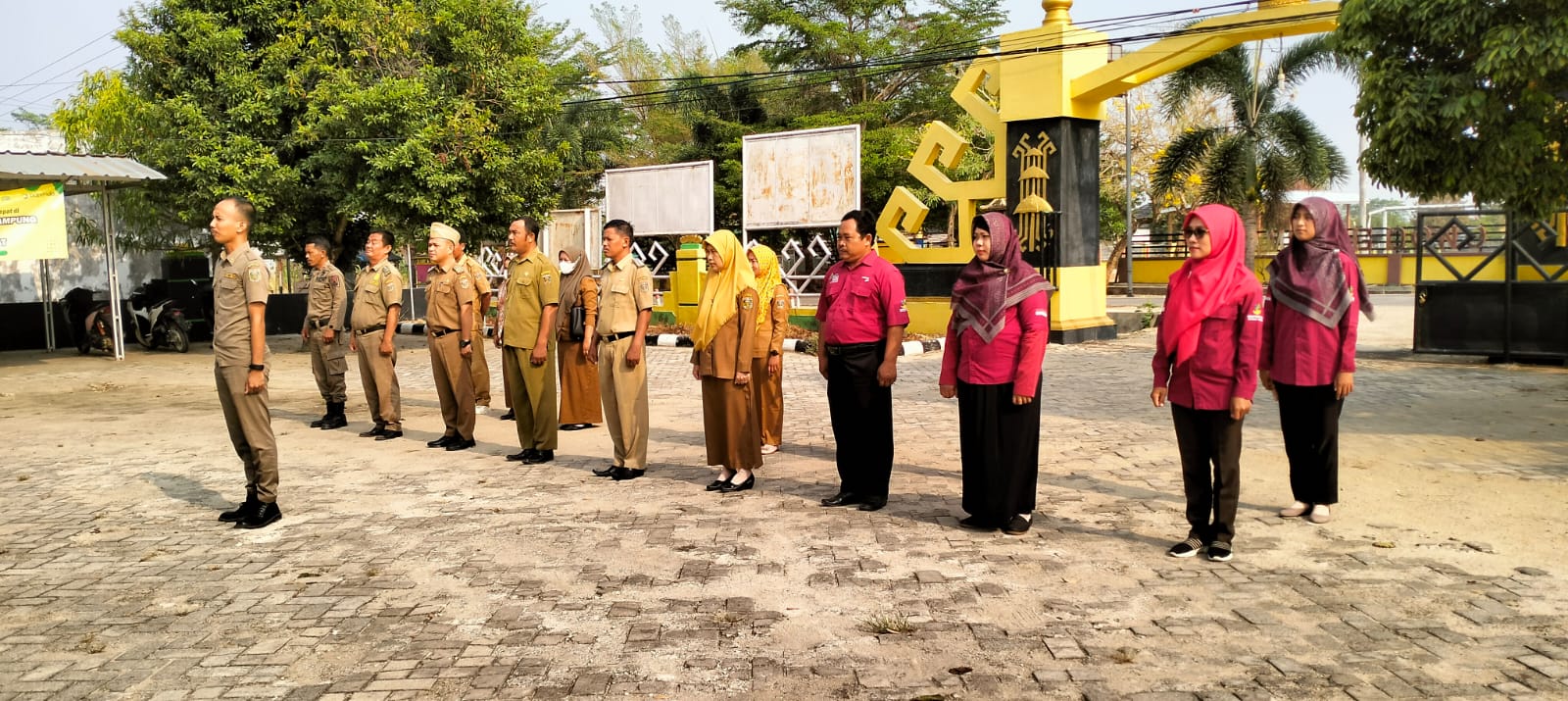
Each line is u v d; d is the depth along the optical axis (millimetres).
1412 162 9336
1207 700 3518
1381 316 21172
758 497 6574
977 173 30141
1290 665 3805
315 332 9414
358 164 15258
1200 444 5156
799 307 19344
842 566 5078
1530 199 9188
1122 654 3926
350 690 3693
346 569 5145
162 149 15148
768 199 19031
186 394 12039
